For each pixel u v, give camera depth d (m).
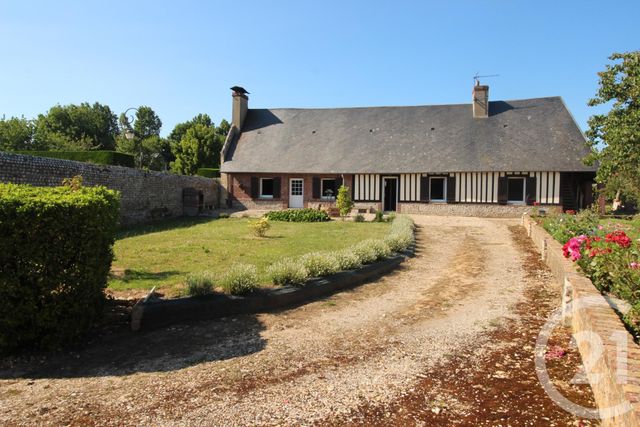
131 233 11.98
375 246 8.29
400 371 3.68
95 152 19.31
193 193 19.02
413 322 5.09
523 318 5.10
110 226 4.87
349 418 2.91
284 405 3.09
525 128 21.34
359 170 21.56
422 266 8.50
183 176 19.06
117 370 3.75
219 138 40.78
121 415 2.97
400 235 10.05
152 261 7.70
